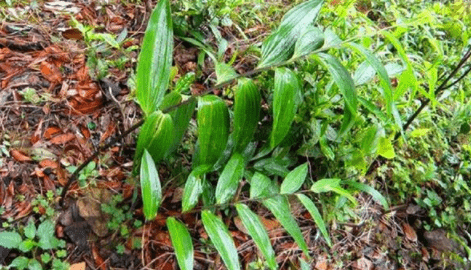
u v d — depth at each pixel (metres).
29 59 1.01
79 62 1.03
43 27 1.08
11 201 0.81
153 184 0.63
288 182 0.72
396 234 0.98
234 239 0.87
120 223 0.81
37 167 0.85
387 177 1.03
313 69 0.89
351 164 0.88
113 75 1.02
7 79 0.96
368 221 0.97
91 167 0.86
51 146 0.89
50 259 0.75
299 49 0.67
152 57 0.60
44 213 0.80
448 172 1.05
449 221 0.99
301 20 0.70
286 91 0.65
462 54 1.24
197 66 1.06
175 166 0.88
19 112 0.92
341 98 0.87
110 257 0.79
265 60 0.68
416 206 1.01
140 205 0.85
